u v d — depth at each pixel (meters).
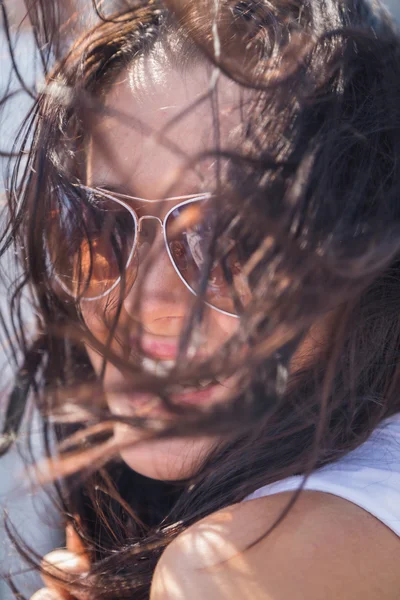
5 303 1.60
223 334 0.97
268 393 0.85
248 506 0.88
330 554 0.80
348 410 1.00
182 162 1.02
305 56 1.00
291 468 0.96
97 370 1.22
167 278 1.03
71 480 1.41
